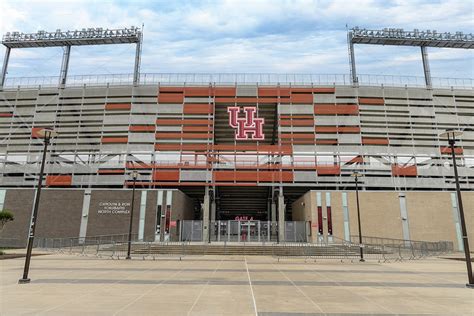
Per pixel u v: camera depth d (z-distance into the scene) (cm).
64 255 2606
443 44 4872
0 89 4678
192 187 4469
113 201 3928
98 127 4491
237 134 4503
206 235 4053
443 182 4312
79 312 770
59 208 3934
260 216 5909
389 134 4512
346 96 4644
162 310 796
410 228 3962
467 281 1330
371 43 4897
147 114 4559
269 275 1477
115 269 1666
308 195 4128
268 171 4366
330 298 965
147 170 4334
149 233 3819
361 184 4284
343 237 3903
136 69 4719
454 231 3978
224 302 895
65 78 4741
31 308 806
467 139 4500
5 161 4362
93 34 4847
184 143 4447
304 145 4456
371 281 1315
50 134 1442
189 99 4628
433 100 4647
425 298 976
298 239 4081
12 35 4862
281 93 4650
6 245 3816
